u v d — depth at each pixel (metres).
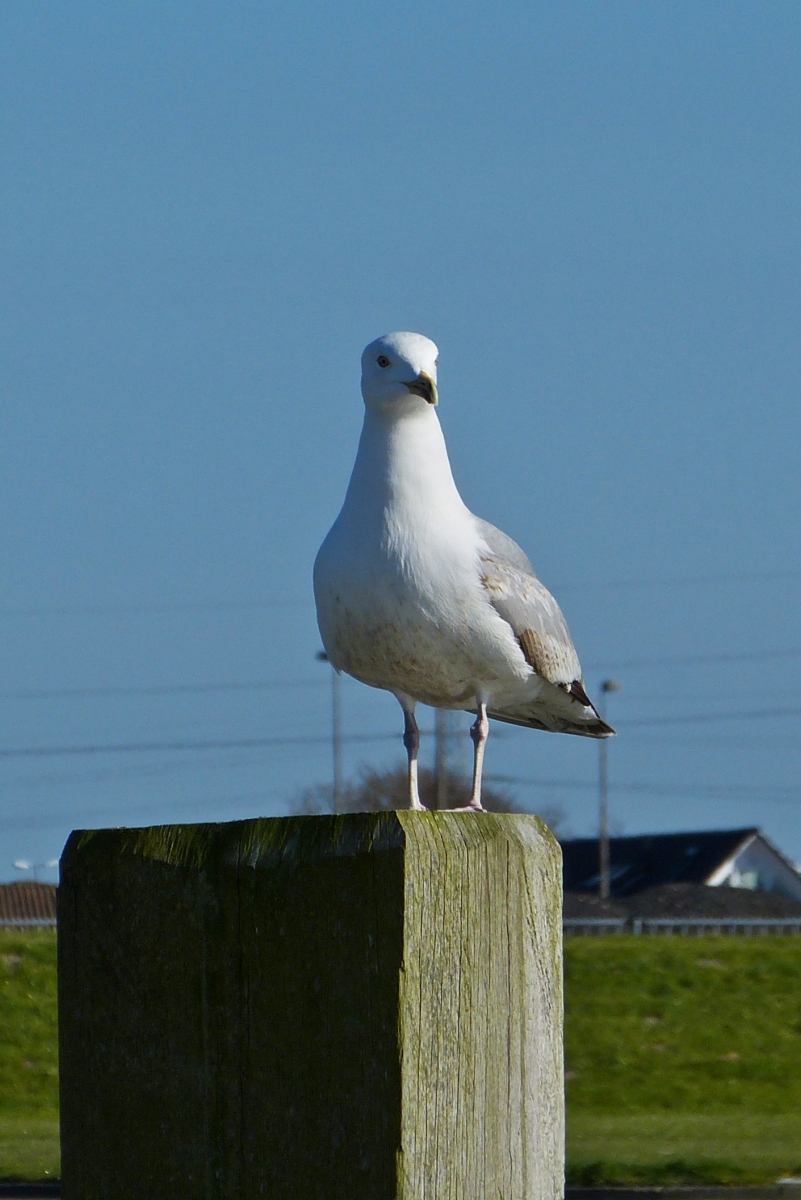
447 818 6.46
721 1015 42.81
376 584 10.45
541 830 6.92
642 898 103.25
